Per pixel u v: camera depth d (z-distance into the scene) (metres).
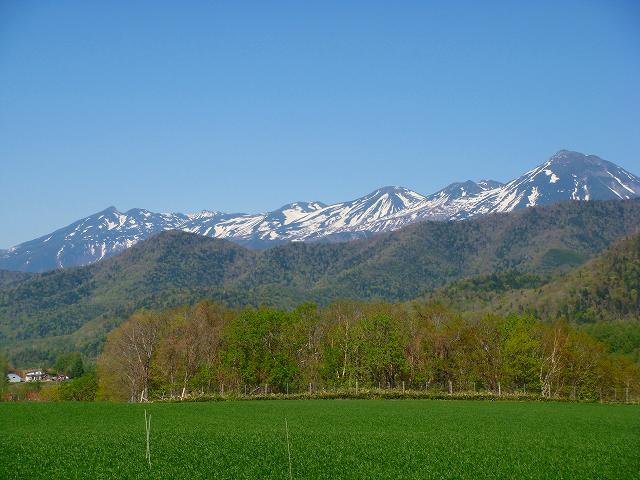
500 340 112.88
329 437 55.41
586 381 116.62
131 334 106.12
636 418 75.88
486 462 44.69
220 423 65.81
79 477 38.59
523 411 82.06
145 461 43.09
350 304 134.25
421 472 40.91
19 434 56.25
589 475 40.97
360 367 109.75
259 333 105.62
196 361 106.31
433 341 114.44
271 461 43.38
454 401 97.00
